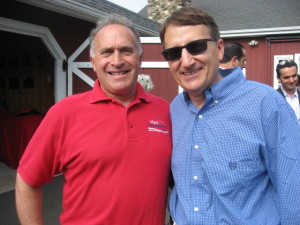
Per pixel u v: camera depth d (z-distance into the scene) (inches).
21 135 209.9
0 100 294.2
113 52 61.3
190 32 55.9
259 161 52.0
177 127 62.5
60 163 60.6
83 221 57.8
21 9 194.2
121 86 61.3
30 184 60.5
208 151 54.0
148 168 59.6
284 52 347.9
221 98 55.8
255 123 52.2
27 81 309.9
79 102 61.7
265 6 427.8
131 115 62.5
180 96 67.1
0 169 216.4
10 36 312.5
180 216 57.2
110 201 56.6
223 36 360.8
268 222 50.7
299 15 381.1
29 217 60.9
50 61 296.0
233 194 51.3
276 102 52.3
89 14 196.4
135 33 65.1
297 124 53.0
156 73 231.1
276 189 51.4
